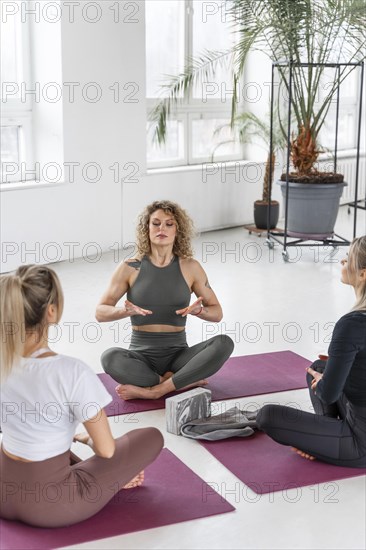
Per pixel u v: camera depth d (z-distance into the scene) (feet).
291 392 12.56
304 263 21.83
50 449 8.00
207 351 12.23
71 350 14.60
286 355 14.29
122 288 12.55
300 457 10.27
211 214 25.84
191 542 8.28
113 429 11.10
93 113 21.57
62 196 21.22
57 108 20.93
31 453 7.95
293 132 25.35
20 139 21.33
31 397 7.77
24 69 20.97
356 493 9.39
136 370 12.12
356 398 9.75
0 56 20.66
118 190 22.61
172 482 9.54
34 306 7.75
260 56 26.53
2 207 19.84
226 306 17.53
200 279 12.64
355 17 20.92
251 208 27.09
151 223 12.21
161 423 11.37
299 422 9.87
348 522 8.76
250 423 11.04
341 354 9.36
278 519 8.79
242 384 12.84
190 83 24.64
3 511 8.34
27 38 20.89
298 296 18.43
